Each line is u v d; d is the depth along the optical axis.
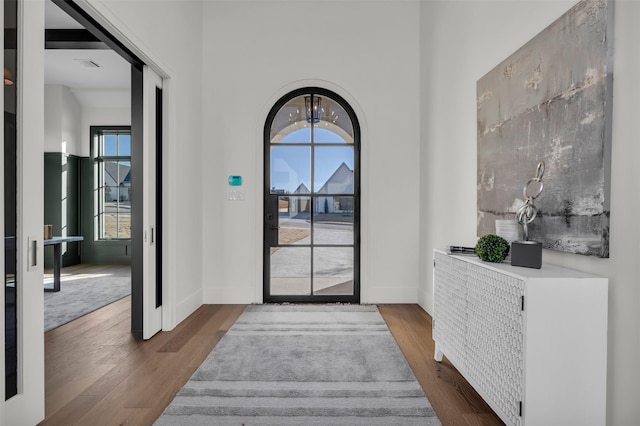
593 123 1.61
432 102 3.80
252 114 4.27
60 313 3.77
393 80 4.29
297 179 4.39
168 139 3.36
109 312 3.82
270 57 4.29
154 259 3.21
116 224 7.27
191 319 3.64
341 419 1.90
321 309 4.01
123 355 2.73
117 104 7.10
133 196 3.24
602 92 1.56
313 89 4.35
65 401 2.07
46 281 5.39
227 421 1.88
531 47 2.06
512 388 1.63
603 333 1.55
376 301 4.29
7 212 1.71
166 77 3.35
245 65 4.28
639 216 1.43
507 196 2.30
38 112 1.86
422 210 4.14
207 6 4.27
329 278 4.40
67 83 6.61
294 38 4.29
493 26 2.55
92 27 2.42
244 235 4.27
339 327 3.39
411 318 3.68
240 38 4.28
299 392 2.17
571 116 1.75
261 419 1.90
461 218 3.07
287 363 2.58
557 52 1.85
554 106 1.87
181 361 2.62
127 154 7.24
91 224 7.17
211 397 2.11
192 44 3.93
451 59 3.29
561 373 1.54
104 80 6.45
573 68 1.74
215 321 3.58
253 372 2.44
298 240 4.39
